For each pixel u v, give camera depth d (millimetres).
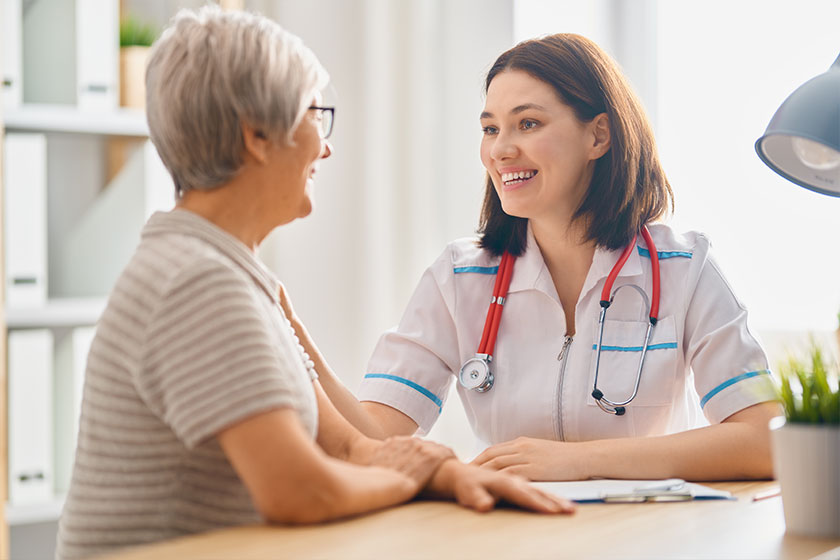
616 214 1753
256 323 1067
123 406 1104
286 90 1177
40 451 2295
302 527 1092
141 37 2521
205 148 1158
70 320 2359
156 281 1081
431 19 2861
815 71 2688
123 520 1121
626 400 1678
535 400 1738
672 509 1236
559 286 1816
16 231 2297
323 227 2920
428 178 2863
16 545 2426
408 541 1043
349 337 2906
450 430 2865
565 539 1069
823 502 1102
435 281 1903
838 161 1448
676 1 2928
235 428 1035
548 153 1714
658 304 1726
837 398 1134
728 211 2832
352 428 1385
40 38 2436
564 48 1756
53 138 2525
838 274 2658
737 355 1646
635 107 1794
